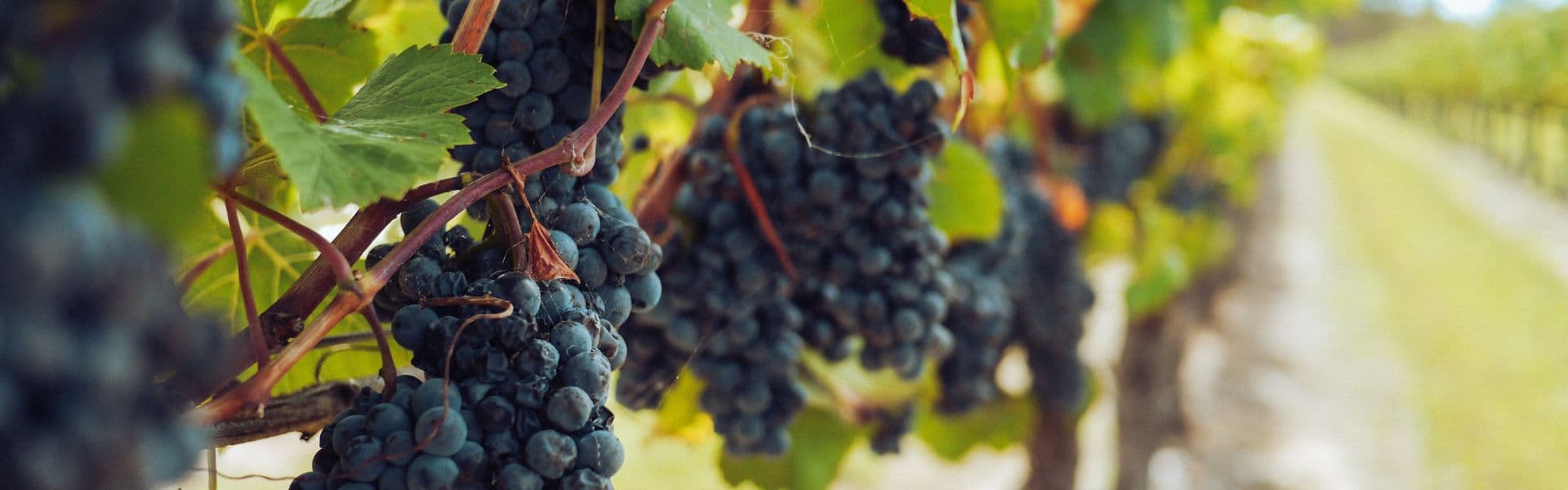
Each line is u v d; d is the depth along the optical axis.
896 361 0.88
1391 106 17.59
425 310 0.60
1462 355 5.43
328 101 0.78
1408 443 4.38
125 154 0.41
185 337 0.43
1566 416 4.43
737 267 0.83
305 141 0.55
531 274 0.62
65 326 0.39
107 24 0.39
